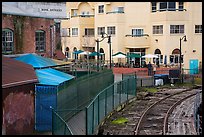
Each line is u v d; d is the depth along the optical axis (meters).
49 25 34.38
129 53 53.59
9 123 17.77
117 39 54.69
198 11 52.19
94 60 53.31
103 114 24.67
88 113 19.66
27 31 31.14
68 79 22.89
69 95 22.75
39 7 32.97
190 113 28.53
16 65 20.95
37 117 20.56
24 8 31.73
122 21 54.81
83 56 60.75
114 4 56.44
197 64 52.25
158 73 47.69
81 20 61.06
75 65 34.66
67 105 22.36
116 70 49.00
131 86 33.53
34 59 26.28
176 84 44.69
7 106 17.53
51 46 34.75
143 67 50.06
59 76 23.44
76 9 63.59
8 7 29.80
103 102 24.70
